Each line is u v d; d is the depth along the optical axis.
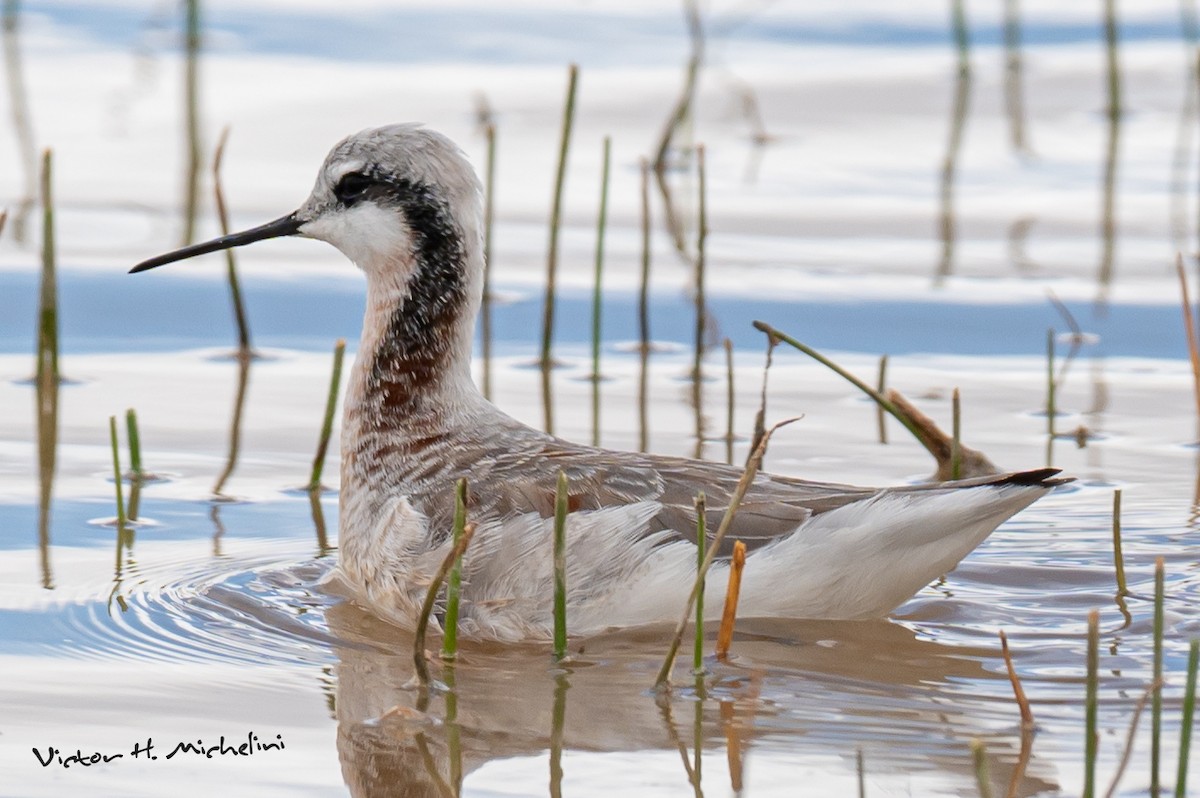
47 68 23.45
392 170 11.48
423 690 9.31
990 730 8.74
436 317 11.30
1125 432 13.80
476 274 11.44
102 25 25.47
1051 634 9.99
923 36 26.25
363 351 11.41
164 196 19.17
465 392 11.30
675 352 15.91
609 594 9.86
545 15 26.11
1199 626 10.09
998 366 15.43
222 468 13.07
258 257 18.39
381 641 10.14
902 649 9.82
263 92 22.56
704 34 25.53
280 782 8.27
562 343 16.09
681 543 9.78
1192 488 12.49
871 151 21.55
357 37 24.98
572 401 14.54
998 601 10.52
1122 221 19.05
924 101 23.39
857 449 13.50
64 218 18.48
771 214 19.23
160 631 10.12
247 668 9.67
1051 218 19.19
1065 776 8.21
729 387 13.70
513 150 20.81
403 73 23.44
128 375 15.24
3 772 8.33
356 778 8.30
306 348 16.06
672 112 22.38
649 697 9.20
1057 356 15.66
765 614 9.84
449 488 10.52
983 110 23.11
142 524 11.88
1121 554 10.57
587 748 8.62
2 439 13.53
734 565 9.34
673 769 8.37
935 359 15.60
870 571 9.68
